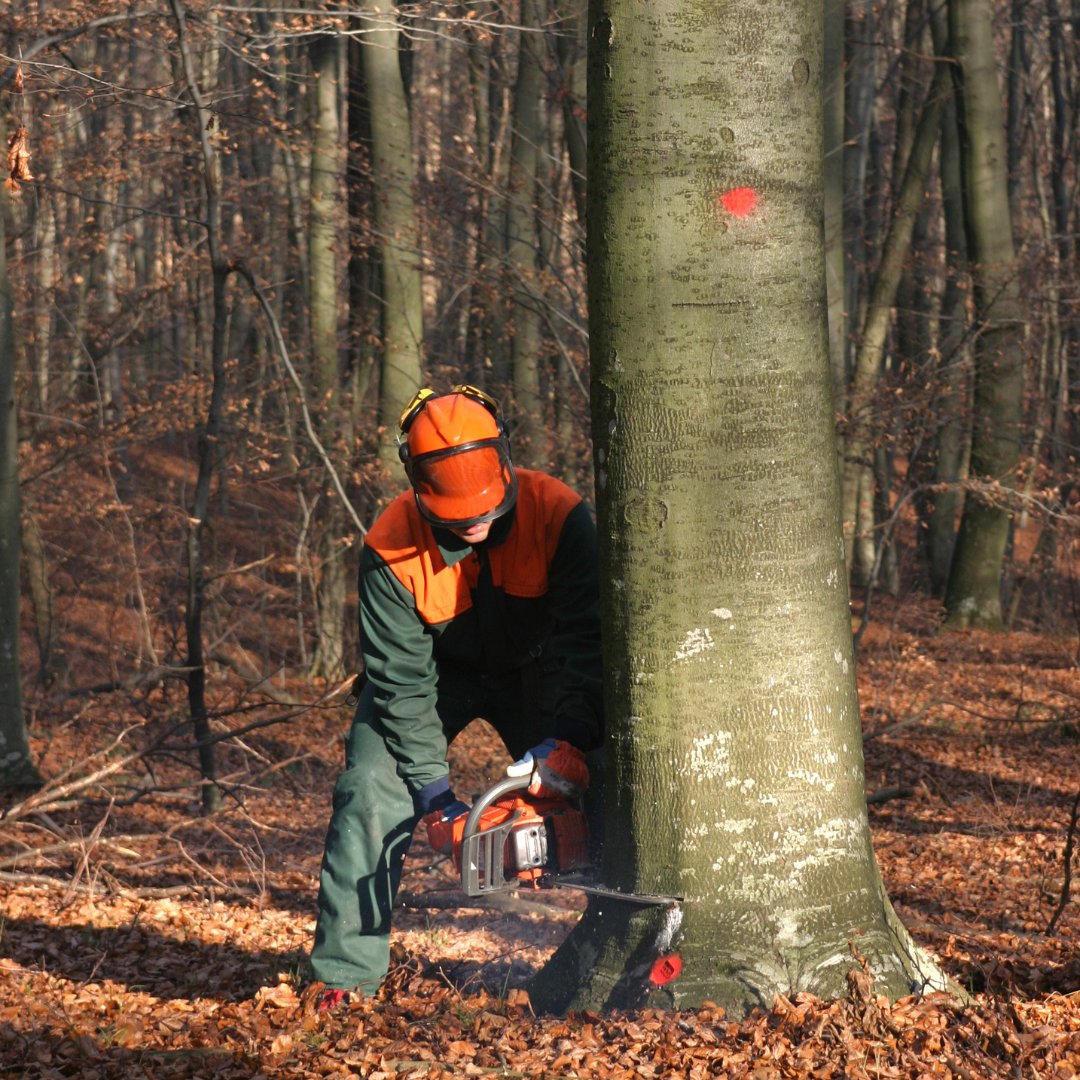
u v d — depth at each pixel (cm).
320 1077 290
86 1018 362
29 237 1391
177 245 1403
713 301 294
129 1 942
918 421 1264
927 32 2434
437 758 353
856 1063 273
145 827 777
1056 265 1566
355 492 1355
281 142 1185
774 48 293
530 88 1284
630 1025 296
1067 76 2492
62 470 1378
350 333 1443
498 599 352
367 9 1195
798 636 304
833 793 309
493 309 1284
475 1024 321
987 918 561
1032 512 1231
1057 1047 289
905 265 1852
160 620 1195
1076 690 1351
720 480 298
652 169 293
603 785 329
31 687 1235
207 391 1311
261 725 684
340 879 351
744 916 303
